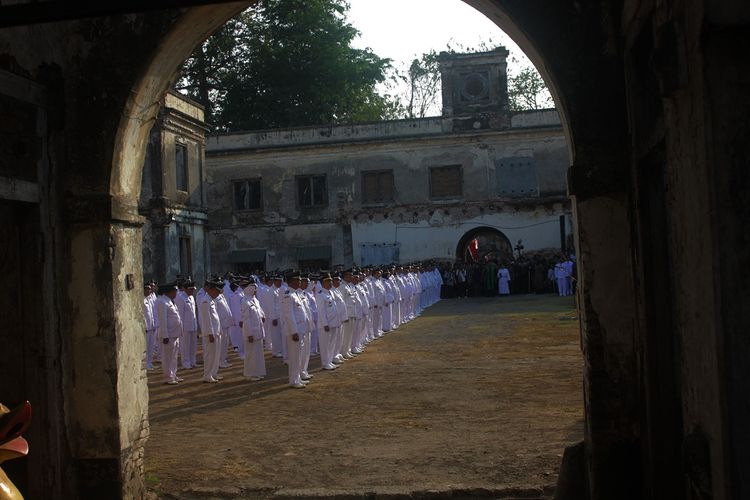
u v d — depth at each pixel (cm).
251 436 880
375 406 1027
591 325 526
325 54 4031
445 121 3331
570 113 529
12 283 577
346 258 3381
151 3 364
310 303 1598
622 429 521
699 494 354
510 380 1170
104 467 589
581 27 531
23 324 574
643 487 513
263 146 3406
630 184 520
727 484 323
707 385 348
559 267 3089
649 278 494
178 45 616
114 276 596
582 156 527
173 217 2698
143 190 2641
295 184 3416
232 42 4041
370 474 691
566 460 570
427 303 2956
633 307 520
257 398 1158
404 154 3362
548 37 534
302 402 1095
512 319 2183
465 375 1245
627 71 512
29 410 356
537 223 3291
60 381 582
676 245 401
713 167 327
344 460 746
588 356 526
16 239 575
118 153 600
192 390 1277
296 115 4062
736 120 326
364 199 3378
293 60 4031
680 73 355
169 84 653
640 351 510
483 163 3319
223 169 3456
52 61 588
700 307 354
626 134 522
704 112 329
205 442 859
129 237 626
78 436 592
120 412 593
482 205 3309
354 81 4144
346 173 3391
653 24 421
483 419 906
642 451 512
